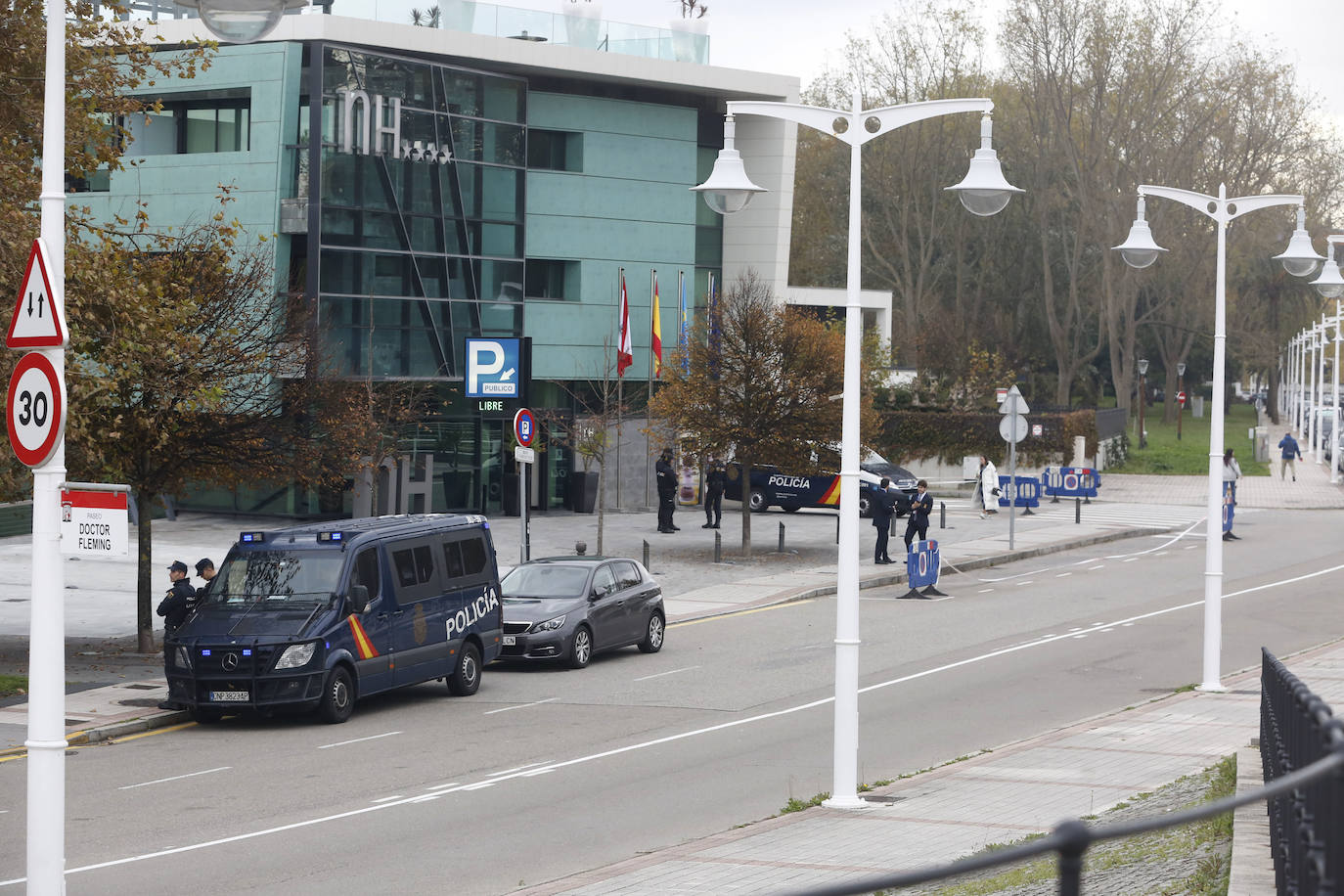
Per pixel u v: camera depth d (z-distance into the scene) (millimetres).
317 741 18125
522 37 46719
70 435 20359
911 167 83500
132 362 21672
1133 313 78188
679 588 33219
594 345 49000
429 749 17594
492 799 14852
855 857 11945
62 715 9391
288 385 25375
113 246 22453
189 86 43000
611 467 49375
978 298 87562
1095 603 31312
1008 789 14711
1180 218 76938
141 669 22781
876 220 88688
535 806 14523
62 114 9578
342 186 42094
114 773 16234
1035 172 84500
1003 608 30578
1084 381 101938
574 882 11195
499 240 46219
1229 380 134500
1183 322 90875
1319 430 75938
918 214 83688
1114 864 11148
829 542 41406
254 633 19047
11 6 21062
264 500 43812
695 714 19969
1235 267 92000
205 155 42781
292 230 41969
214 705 18875
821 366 36750
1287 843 7598
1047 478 55875
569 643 23625
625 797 14930
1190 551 41094
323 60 41594
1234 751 16391
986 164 14617
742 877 11227
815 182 92312
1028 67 75625
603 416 40781
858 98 14758
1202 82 75938
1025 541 42250
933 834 12773
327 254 41781
